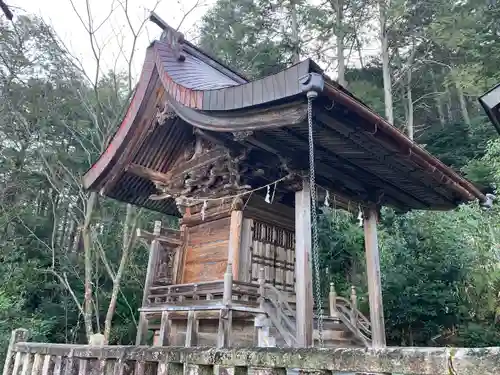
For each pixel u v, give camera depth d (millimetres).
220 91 5680
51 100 16188
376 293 7742
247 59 21797
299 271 6246
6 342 11359
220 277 7535
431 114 26781
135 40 13195
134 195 9797
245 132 5621
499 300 10188
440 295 10695
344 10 22406
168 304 7328
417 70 24109
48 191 18734
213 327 7121
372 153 5898
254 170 7145
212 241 8031
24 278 15141
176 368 2879
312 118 4918
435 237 11820
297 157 6445
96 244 14172
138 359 3234
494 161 13297
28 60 16125
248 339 6723
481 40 18156
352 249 14531
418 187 7414
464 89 18719
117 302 16047
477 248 11000
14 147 18406
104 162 8500
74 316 15914
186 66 7777
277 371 2232
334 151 6098
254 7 22281
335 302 8305
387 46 21312
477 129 20656
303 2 22094
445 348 1608
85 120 17016
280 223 8211
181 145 8930
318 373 2020
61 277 14969
